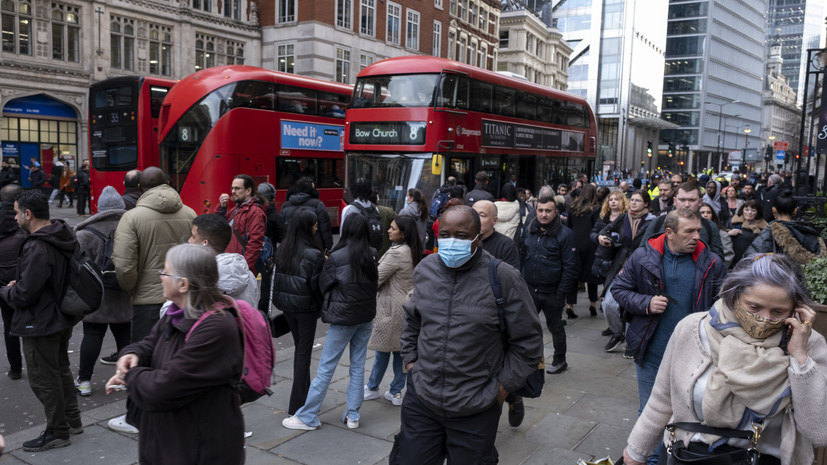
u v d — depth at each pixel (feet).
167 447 7.99
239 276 12.60
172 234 15.98
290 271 14.84
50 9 78.43
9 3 74.69
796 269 6.75
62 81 79.82
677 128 333.42
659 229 15.92
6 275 17.69
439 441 9.73
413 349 9.96
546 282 19.24
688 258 12.31
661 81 314.35
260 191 25.53
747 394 6.75
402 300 16.31
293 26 100.17
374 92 43.57
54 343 13.41
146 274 15.71
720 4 341.00
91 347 17.10
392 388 16.92
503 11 187.62
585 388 18.38
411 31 120.88
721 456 6.91
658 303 11.94
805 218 30.73
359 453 13.80
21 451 13.46
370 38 110.32
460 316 9.19
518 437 14.82
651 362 12.50
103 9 82.33
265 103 48.06
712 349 7.17
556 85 217.15
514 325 9.20
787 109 514.68
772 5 648.38
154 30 88.58
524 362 9.31
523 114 51.37
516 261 15.89
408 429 9.82
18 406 16.40
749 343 6.88
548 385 18.63
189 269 7.91
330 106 55.16
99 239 17.51
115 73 85.05
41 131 81.46
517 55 186.50
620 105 265.75
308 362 15.33
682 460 7.17
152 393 7.56
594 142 65.87
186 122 45.39
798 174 38.40
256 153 47.19
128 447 13.82
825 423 6.48
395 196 42.22
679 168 321.73
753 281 6.73
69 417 14.21
